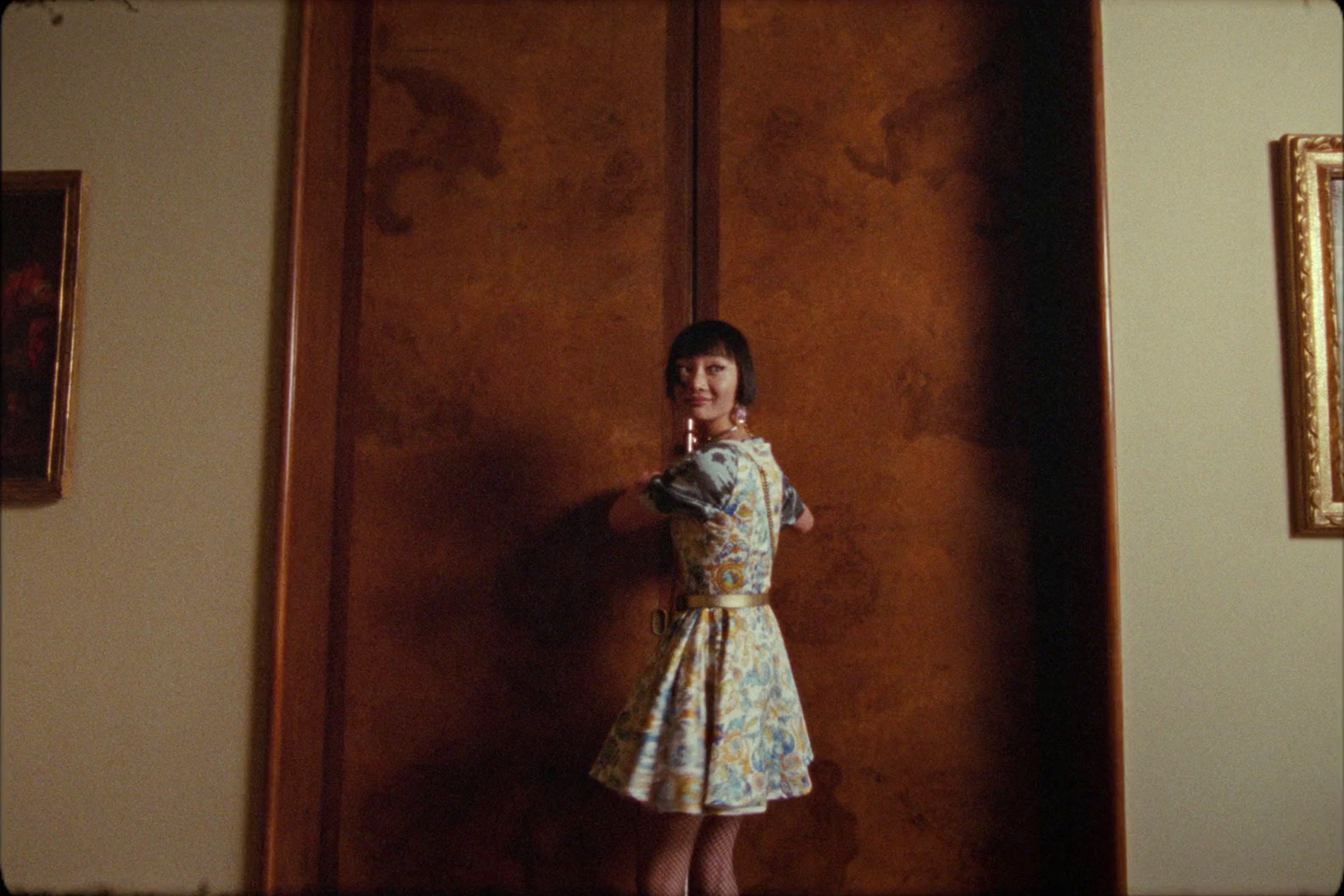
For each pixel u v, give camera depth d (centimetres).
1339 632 192
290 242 200
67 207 202
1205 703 190
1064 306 209
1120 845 185
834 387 217
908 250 220
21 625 196
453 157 223
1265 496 194
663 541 212
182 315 201
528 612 212
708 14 226
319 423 209
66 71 207
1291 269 197
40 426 201
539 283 220
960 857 207
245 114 205
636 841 206
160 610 195
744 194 221
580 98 224
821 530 214
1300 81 202
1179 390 196
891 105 224
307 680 202
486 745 210
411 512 215
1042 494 215
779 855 207
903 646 212
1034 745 209
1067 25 210
